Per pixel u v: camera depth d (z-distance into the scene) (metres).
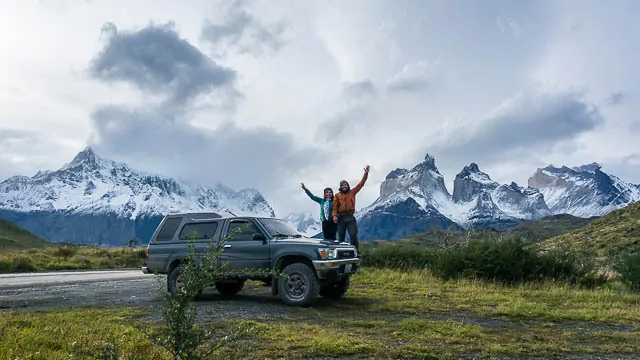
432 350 6.30
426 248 17.27
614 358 6.20
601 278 13.89
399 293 11.65
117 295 12.19
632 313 9.38
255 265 10.20
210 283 4.55
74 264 28.14
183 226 11.24
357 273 15.05
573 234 51.97
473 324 8.17
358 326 7.79
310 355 6.02
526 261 13.76
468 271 14.04
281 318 8.40
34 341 6.34
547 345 6.70
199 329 4.52
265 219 10.91
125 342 6.38
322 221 13.66
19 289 13.86
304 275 9.66
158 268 11.16
